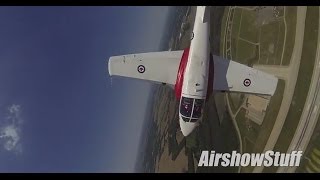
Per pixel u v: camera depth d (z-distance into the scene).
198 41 37.00
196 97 36.91
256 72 37.72
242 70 37.88
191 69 36.94
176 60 38.25
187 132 38.66
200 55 36.94
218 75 37.84
